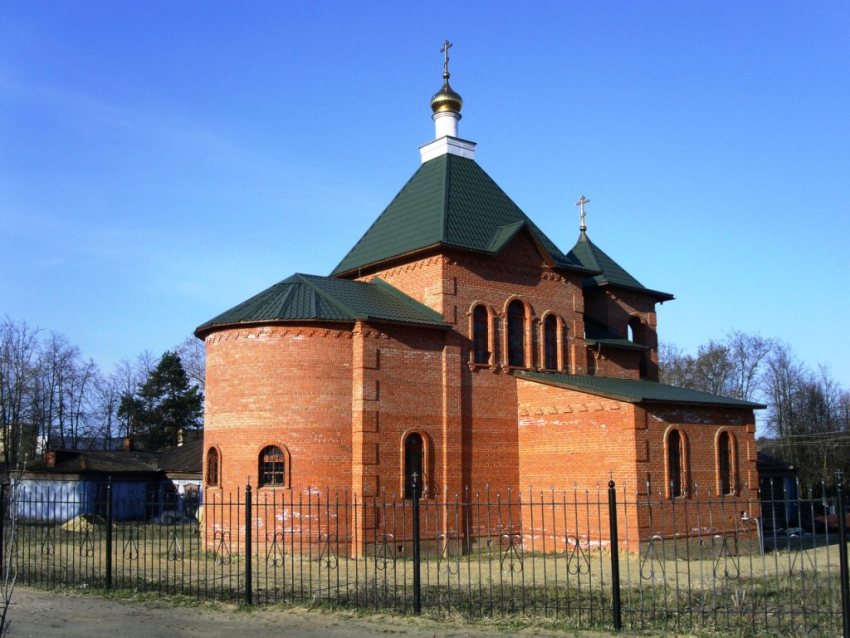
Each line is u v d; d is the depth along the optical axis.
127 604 17.91
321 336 28.84
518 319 33.91
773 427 85.38
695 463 30.69
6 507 21.61
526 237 34.38
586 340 36.00
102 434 88.19
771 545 33.25
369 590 19.48
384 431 28.91
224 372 29.73
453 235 32.16
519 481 32.41
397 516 28.70
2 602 17.86
